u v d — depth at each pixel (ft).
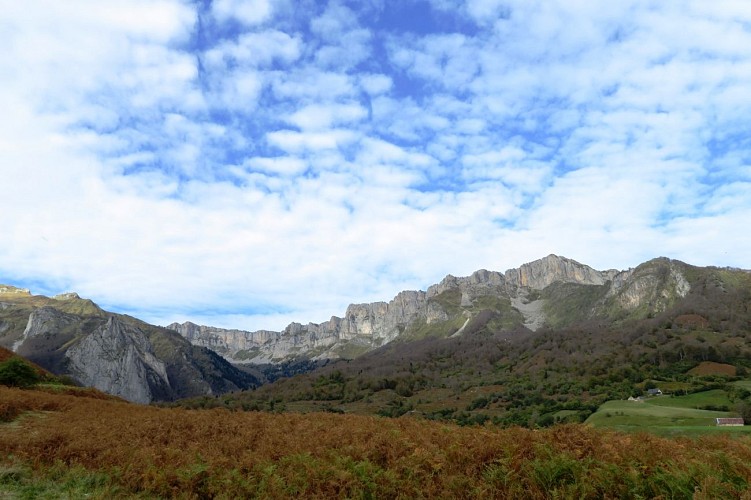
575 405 365.40
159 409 94.63
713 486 29.84
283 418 69.72
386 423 56.70
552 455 36.27
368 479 36.86
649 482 31.99
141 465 43.83
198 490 39.32
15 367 134.82
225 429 61.82
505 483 34.68
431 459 38.86
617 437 39.29
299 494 36.78
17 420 71.36
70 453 49.47
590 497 32.30
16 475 42.63
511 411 393.91
